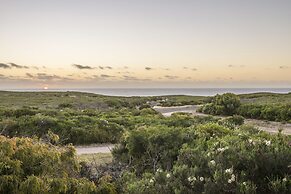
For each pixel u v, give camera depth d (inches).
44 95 3412.9
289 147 291.4
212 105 1539.1
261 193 240.1
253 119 1246.3
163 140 423.5
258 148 276.1
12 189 251.1
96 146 674.2
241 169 261.9
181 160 318.0
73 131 714.2
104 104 2167.8
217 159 275.6
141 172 366.3
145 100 2844.5
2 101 2391.7
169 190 263.6
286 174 246.1
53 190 263.4
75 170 314.0
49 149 313.0
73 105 1991.9
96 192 285.6
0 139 289.1
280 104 1344.7
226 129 474.9
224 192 239.9
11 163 263.4
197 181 257.0
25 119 778.8
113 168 365.7
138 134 442.3
